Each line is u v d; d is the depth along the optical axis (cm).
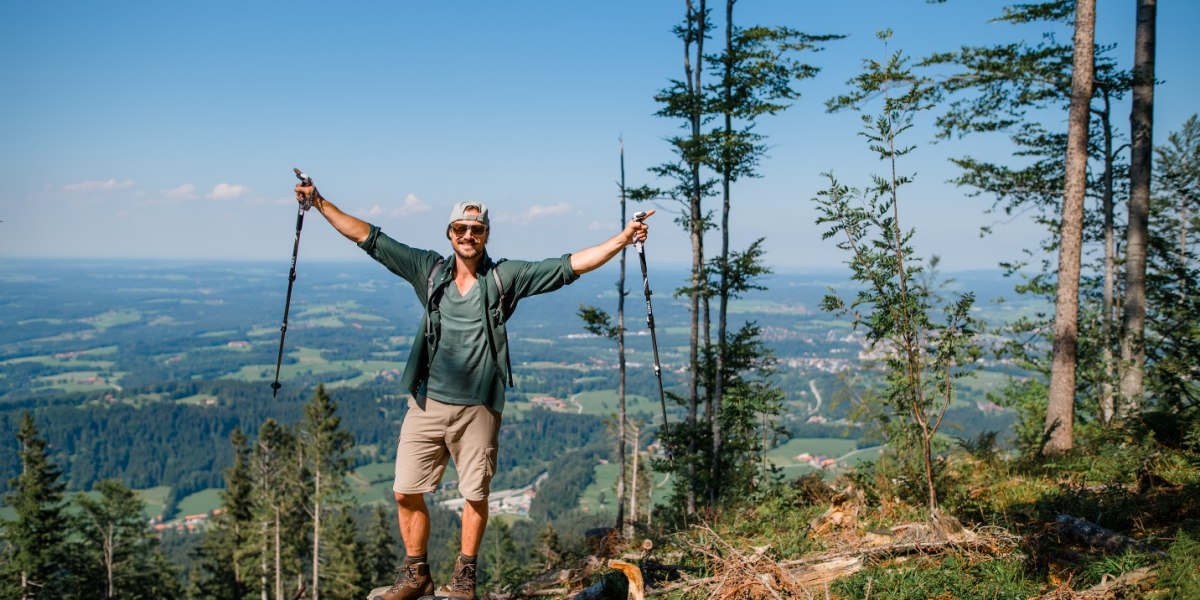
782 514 674
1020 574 411
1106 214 1373
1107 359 1202
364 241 355
